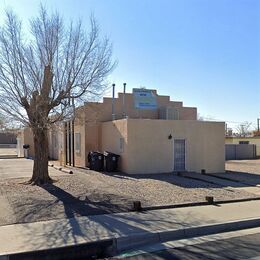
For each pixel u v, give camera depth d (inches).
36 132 636.1
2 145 3058.6
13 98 599.8
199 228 361.4
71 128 1045.8
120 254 302.5
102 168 865.5
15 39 595.2
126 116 978.7
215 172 892.0
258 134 2918.3
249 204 484.4
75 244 300.8
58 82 602.9
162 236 339.9
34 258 284.7
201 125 885.8
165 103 1112.8
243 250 302.5
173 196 522.9
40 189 567.5
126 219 386.0
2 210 419.5
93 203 462.9
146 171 830.5
